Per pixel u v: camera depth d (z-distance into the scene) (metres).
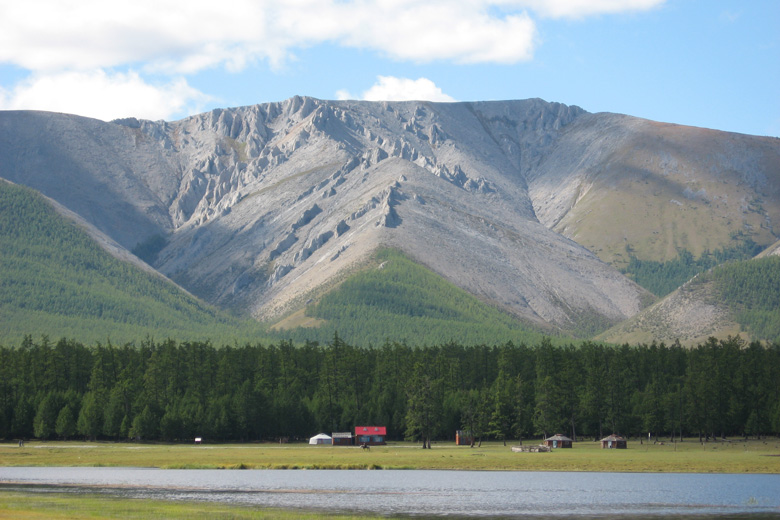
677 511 139.00
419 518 131.00
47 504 134.25
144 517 123.62
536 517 133.00
